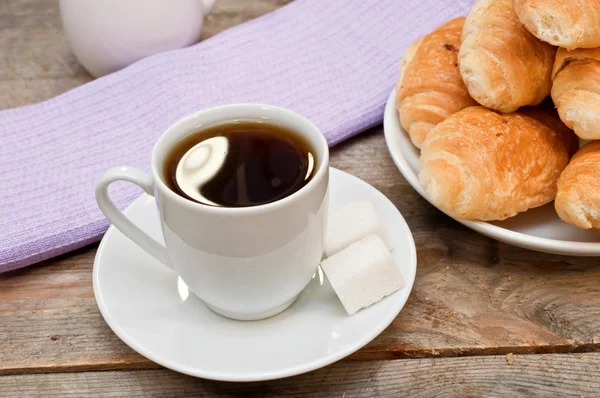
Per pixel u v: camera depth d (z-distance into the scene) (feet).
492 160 1.54
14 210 1.63
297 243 1.37
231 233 1.33
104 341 1.47
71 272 1.58
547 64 1.63
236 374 1.33
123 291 1.44
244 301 1.40
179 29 1.97
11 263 1.56
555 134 1.63
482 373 1.44
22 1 2.26
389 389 1.42
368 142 1.81
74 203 1.64
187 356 1.36
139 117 1.83
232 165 1.39
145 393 1.42
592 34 1.52
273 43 2.00
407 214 1.66
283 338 1.40
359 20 2.05
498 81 1.60
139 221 1.55
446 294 1.53
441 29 1.77
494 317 1.50
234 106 1.45
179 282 1.48
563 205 1.50
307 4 2.10
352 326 1.40
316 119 1.79
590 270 1.56
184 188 1.37
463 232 1.63
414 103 1.68
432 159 1.56
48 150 1.76
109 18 1.89
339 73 1.92
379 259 1.43
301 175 1.38
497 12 1.63
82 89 1.88
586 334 1.47
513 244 1.54
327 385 1.43
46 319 1.50
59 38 2.11
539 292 1.53
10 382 1.43
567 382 1.42
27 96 1.93
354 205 1.54
